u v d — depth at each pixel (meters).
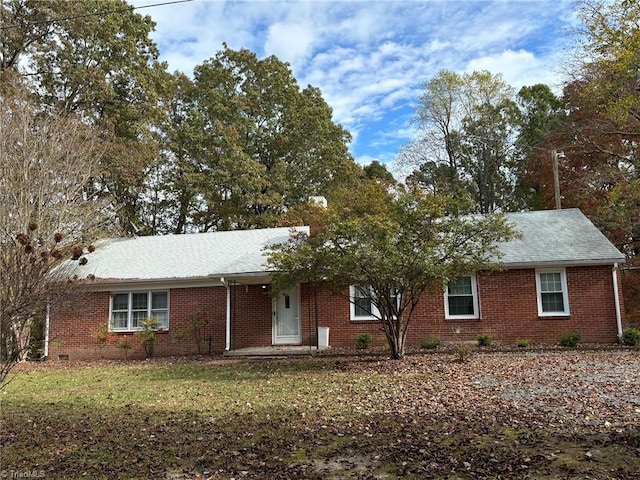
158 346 20.14
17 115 20.88
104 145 24.72
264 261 19.08
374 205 14.59
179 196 35.53
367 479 5.28
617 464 5.29
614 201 20.72
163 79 31.11
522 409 8.00
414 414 8.03
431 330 18.14
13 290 6.40
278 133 36.75
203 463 6.04
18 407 9.84
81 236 22.25
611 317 17.12
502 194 39.91
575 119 28.34
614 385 9.58
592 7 15.23
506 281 17.95
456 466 5.50
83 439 7.30
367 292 14.92
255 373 13.60
